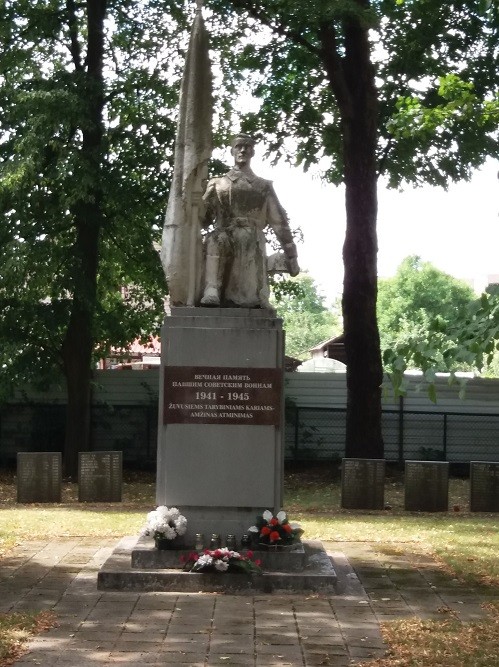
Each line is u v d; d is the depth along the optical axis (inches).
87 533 631.2
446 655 364.5
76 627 398.3
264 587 454.9
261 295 501.7
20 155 963.3
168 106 1042.7
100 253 1131.9
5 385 1051.3
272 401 486.0
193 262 495.5
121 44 1087.0
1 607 430.9
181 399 485.4
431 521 734.5
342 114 1022.4
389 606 440.8
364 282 1026.7
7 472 1119.6
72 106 959.6
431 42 1074.1
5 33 1032.8
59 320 1031.6
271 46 1067.3
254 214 506.6
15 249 971.9
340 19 935.7
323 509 815.7
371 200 1030.4
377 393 1023.0
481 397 1168.2
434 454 1155.9
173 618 411.2
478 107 719.7
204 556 455.5
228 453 485.4
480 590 477.7
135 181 1039.0
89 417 1104.2
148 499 877.2
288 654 365.1
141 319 1167.6
